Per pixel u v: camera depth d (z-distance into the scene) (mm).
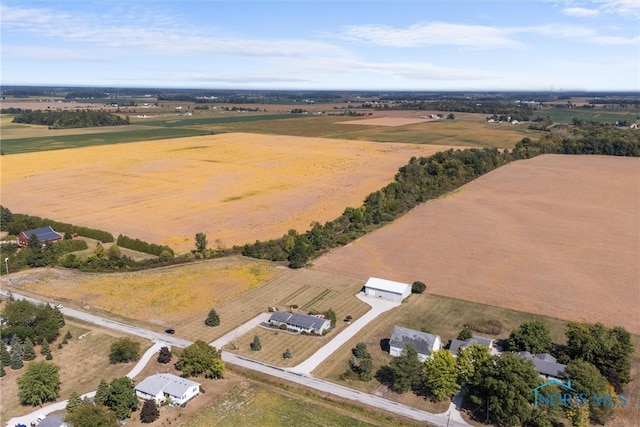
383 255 111562
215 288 95500
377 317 85000
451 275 100750
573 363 64062
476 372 61562
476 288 94938
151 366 70625
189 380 66062
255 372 69250
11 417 59812
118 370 69688
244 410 61375
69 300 90625
